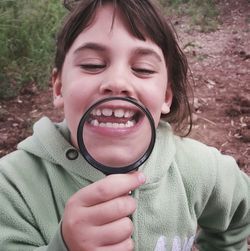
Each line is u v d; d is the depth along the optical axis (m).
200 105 1.10
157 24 0.34
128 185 0.25
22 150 0.37
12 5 1.16
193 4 1.93
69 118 0.31
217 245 0.48
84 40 0.31
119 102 0.28
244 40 1.61
